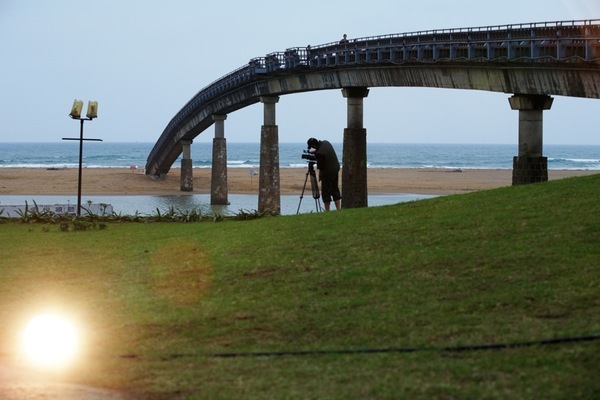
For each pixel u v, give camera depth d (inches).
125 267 804.6
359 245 759.7
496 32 2064.5
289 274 687.7
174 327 567.5
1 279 778.8
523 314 523.5
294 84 3243.1
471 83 2188.7
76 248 951.6
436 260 671.1
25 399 419.8
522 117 2027.6
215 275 712.4
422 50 2363.4
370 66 2645.2
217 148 4151.1
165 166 5600.4
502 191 976.3
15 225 1214.9
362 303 584.1
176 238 970.1
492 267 633.6
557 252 648.4
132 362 489.4
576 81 1806.1
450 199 965.8
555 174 6496.1
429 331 508.7
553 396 388.8
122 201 3966.5
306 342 513.3
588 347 447.8
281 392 419.8
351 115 2832.2
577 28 1790.1
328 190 1263.5
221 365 473.4
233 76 3789.4
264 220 1038.4
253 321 565.3
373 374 438.0
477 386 408.8
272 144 3575.3
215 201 4077.3
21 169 6584.6
